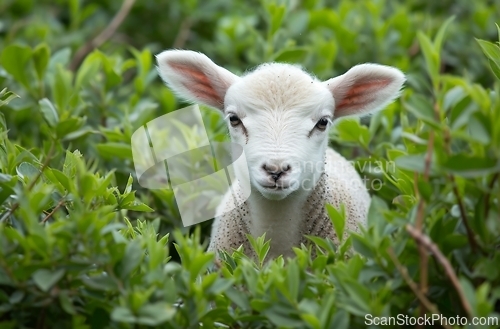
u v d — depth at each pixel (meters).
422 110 6.28
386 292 6.18
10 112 11.69
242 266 6.82
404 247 6.45
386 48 13.34
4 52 10.24
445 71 14.37
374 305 6.09
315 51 12.89
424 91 12.73
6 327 6.26
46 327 6.60
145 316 5.82
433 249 6.03
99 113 11.46
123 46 14.67
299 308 6.09
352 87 9.68
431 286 6.61
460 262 6.47
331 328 6.08
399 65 12.78
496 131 5.89
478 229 6.42
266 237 9.16
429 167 6.15
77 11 14.52
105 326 6.32
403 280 6.44
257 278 6.60
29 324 6.62
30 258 6.22
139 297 5.82
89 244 6.21
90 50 14.27
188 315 6.20
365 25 13.54
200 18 15.25
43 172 7.66
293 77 8.99
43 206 6.68
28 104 11.32
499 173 6.20
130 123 10.95
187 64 9.66
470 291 5.96
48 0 15.96
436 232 6.44
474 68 13.47
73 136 9.48
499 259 6.33
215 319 6.49
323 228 9.20
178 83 9.79
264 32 14.15
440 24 14.16
